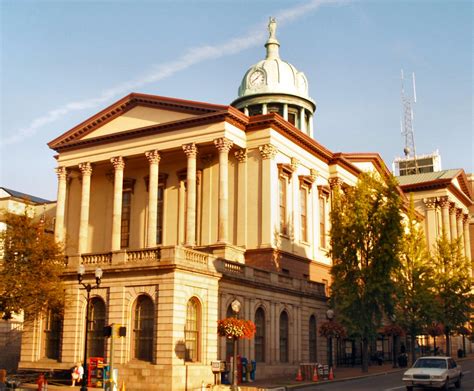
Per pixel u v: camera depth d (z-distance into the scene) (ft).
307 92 264.31
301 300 155.33
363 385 118.52
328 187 207.00
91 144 192.65
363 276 153.99
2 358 165.17
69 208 203.82
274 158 175.52
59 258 134.00
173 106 179.63
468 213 333.42
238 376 123.54
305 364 133.28
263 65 258.37
